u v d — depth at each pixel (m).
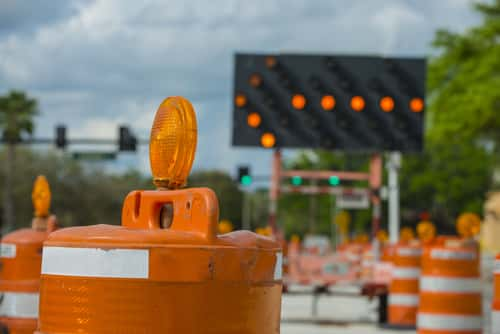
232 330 5.88
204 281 5.73
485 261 73.25
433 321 16.16
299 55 29.58
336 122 29.41
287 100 29.50
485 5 59.62
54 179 137.75
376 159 33.75
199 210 5.85
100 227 5.95
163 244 5.66
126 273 5.64
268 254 6.20
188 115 6.35
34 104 112.19
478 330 16.19
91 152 67.19
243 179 56.44
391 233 52.09
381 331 22.42
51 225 12.88
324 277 26.78
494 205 117.31
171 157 6.35
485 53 58.91
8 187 118.75
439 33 60.19
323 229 176.38
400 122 29.30
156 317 5.65
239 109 29.56
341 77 29.50
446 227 104.62
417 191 99.44
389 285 23.61
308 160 142.25
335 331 22.48
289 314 27.98
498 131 57.72
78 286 5.72
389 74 29.42
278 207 165.25
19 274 12.64
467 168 94.94
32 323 12.64
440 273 16.16
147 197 6.33
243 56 29.69
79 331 5.70
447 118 57.38
